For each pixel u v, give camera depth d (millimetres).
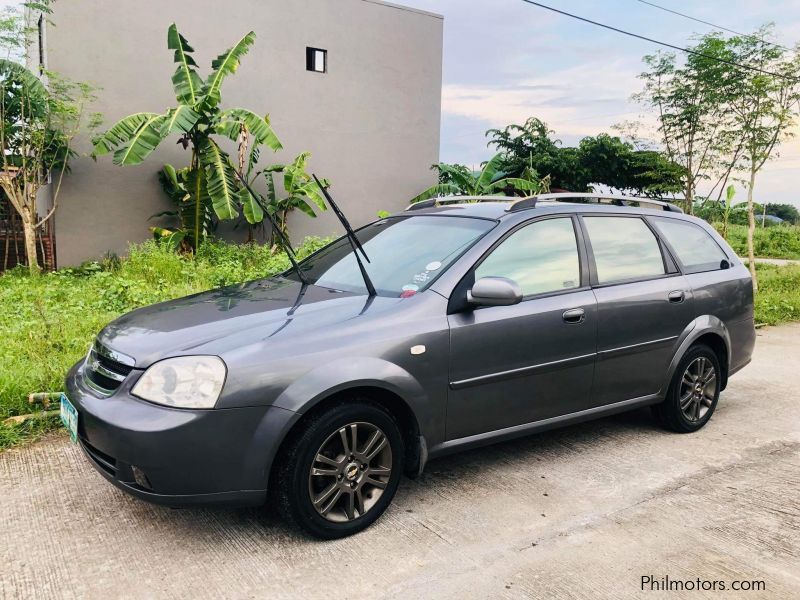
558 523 3172
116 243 12375
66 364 4969
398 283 3516
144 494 2689
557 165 20953
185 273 9359
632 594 2584
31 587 2574
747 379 6152
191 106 11227
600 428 4641
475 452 4113
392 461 3109
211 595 2543
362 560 2811
